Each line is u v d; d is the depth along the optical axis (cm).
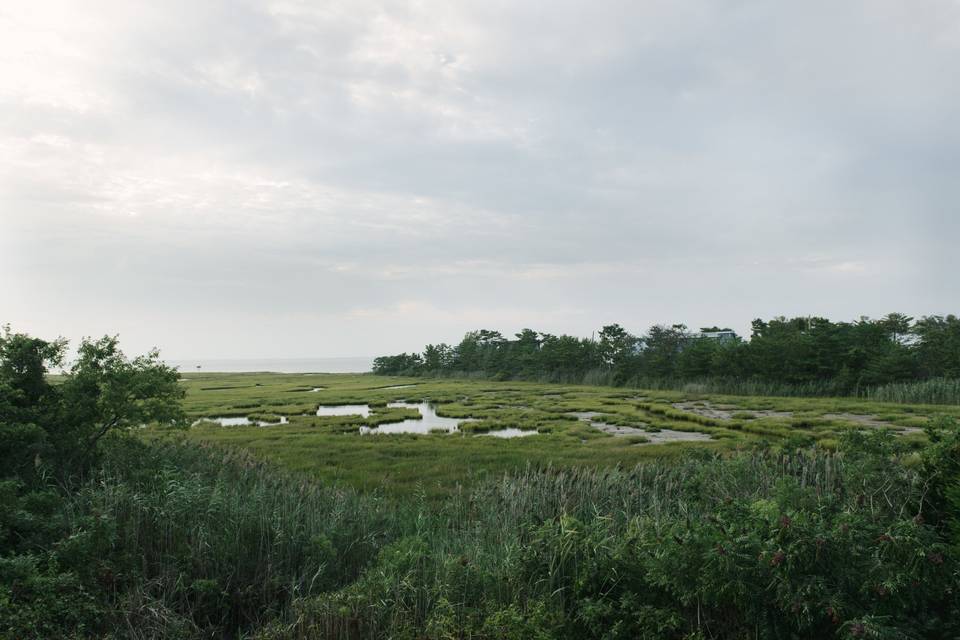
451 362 8925
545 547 689
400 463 1709
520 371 7438
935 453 629
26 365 1044
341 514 925
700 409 3312
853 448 746
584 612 583
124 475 1009
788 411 3145
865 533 532
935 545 499
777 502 608
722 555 519
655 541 635
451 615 613
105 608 661
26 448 934
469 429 2659
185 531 820
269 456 1700
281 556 810
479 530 861
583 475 1057
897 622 491
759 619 514
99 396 1088
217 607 732
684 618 554
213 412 3447
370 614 640
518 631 567
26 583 634
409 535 912
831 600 477
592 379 6172
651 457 1706
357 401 4172
